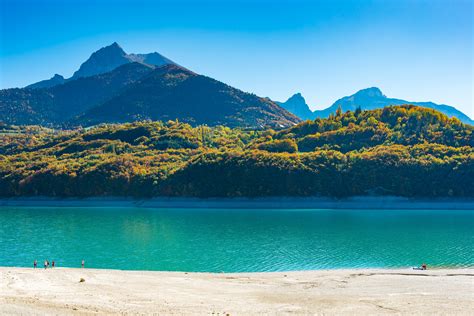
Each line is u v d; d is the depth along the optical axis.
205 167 181.00
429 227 115.38
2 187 196.12
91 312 36.22
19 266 73.31
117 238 101.25
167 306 39.94
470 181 166.88
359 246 89.00
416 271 63.88
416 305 41.19
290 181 171.50
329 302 42.72
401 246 88.69
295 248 87.44
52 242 96.44
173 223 126.94
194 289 48.91
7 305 36.16
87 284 48.19
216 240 97.75
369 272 62.97
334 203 168.50
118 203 183.62
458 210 158.75
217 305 41.06
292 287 51.06
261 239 98.50
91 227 119.69
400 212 152.50
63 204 186.88
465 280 54.88
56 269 59.31
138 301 41.50
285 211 156.88
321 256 79.56
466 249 85.06
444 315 37.53
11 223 128.50
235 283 53.44
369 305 41.34
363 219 133.25
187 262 75.88
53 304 37.84
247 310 39.22
